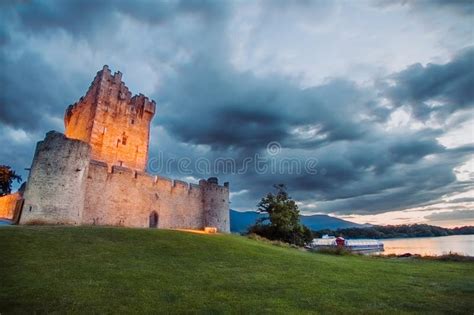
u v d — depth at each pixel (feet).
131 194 124.16
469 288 41.11
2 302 27.73
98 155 162.30
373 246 265.75
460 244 383.04
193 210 155.53
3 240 51.21
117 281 36.06
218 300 31.22
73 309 27.04
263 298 32.63
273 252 71.26
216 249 63.93
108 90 173.99
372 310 29.86
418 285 43.39
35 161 88.33
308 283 41.04
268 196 173.58
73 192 89.61
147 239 64.75
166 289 34.27
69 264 42.42
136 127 186.39
